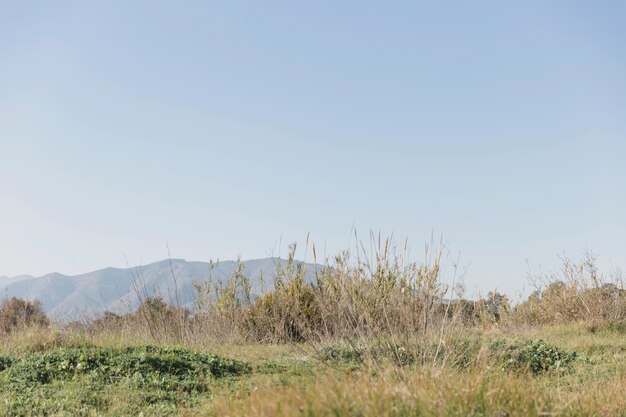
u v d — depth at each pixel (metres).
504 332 15.95
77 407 8.32
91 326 13.71
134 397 8.78
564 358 11.48
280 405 5.35
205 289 15.94
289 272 16.28
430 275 9.64
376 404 5.19
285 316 15.08
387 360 8.54
